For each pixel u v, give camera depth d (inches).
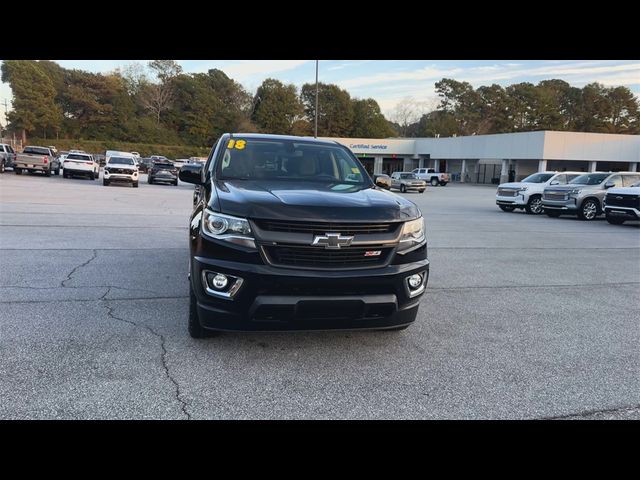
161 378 135.7
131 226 434.6
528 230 542.6
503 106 3735.2
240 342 164.6
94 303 202.2
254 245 136.0
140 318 185.3
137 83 3745.1
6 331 166.4
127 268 268.5
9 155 1360.7
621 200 599.2
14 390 125.3
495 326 196.4
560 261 350.6
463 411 125.5
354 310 140.3
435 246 401.4
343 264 139.8
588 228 581.6
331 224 137.7
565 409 128.3
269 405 124.4
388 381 140.9
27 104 3006.9
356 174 199.2
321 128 3971.5
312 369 146.6
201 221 146.9
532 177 828.6
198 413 119.1
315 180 186.9
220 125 3681.1
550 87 4077.3
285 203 141.2
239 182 170.1
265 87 3841.0
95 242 344.5
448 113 4183.1
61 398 122.3
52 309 192.4
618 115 3774.6
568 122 3929.6
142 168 2121.1
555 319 209.2
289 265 136.2
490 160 2349.9
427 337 179.9
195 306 158.1
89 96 3265.3
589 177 721.6
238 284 135.7
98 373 136.9
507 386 140.5
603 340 183.5
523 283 276.7
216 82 3905.0
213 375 139.3
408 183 1487.5
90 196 751.7
